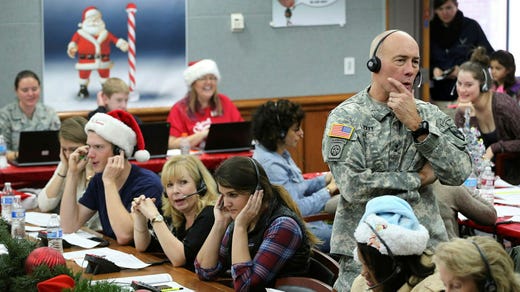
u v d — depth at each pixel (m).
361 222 3.06
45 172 6.59
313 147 9.08
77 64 8.35
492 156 6.72
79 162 4.93
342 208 3.53
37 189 6.38
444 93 9.50
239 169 3.75
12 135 7.54
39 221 5.19
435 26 9.52
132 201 4.72
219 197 4.00
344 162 3.44
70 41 8.31
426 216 3.45
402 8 9.10
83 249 4.55
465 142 3.48
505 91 8.09
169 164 4.36
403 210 3.03
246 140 7.21
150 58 8.54
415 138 3.36
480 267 2.49
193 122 7.50
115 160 4.71
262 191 3.74
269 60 8.88
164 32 8.55
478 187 5.55
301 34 8.93
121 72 8.48
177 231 4.47
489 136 6.86
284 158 5.38
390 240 2.93
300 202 5.25
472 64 6.85
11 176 6.51
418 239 2.94
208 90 7.49
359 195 3.41
